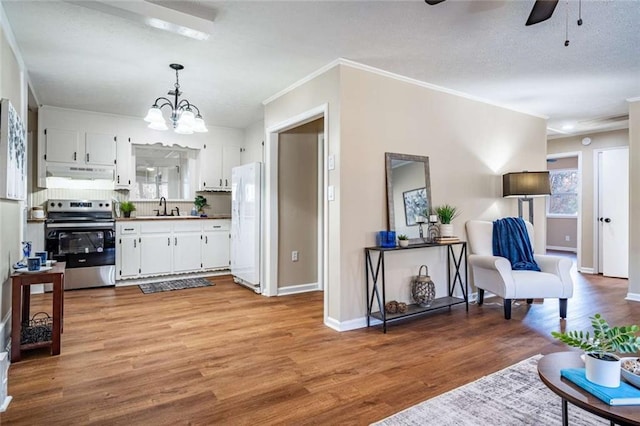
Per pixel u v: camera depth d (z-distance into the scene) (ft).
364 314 10.96
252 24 8.50
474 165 14.02
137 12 7.39
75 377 7.50
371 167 11.15
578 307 12.96
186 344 9.37
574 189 28.78
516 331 10.39
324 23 8.46
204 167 19.22
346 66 10.64
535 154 16.30
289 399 6.68
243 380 7.42
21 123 9.69
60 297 8.63
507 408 6.31
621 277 18.61
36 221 14.61
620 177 18.98
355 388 7.09
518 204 15.25
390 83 11.61
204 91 13.47
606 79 12.23
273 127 14.12
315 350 9.00
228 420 6.02
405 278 11.94
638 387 4.15
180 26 7.91
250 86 12.91
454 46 9.70
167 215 19.06
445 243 11.94
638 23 8.48
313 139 15.76
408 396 6.77
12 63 9.15
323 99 11.22
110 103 15.11
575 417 6.02
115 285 16.14
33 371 7.76
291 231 15.15
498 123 14.89
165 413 6.22
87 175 16.42
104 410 6.29
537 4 6.40
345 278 10.59
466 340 9.68
